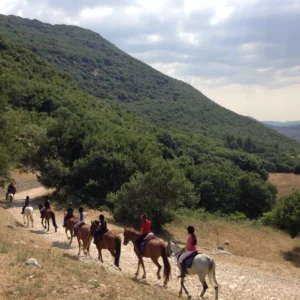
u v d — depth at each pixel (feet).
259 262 78.02
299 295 50.96
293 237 103.60
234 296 48.06
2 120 120.67
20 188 164.14
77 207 111.34
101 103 372.58
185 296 44.37
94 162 121.80
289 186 336.08
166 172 97.91
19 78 292.61
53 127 133.08
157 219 98.17
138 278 48.88
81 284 36.78
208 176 193.57
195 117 621.31
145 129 329.52
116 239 50.19
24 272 38.14
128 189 100.01
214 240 101.30
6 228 65.82
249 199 185.47
